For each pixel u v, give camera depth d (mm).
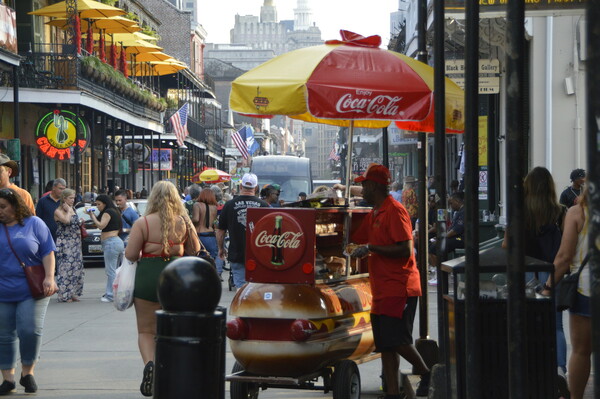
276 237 11250
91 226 38750
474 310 8477
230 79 190375
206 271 7934
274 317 11070
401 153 69125
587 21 4426
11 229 13055
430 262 27594
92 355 16406
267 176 60469
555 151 26078
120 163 56500
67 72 44969
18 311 13117
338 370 11781
